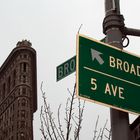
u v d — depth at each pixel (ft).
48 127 47.52
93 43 26.53
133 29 27.94
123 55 27.17
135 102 25.77
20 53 540.11
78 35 26.32
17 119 479.82
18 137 456.04
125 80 26.32
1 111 531.50
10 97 520.42
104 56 26.43
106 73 25.91
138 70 27.32
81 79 24.94
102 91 25.12
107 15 28.07
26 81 517.55
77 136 40.88
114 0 28.37
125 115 24.94
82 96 24.40
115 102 25.07
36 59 551.18
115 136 24.23
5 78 557.33
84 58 25.75
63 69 27.48
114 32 27.43
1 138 149.28
